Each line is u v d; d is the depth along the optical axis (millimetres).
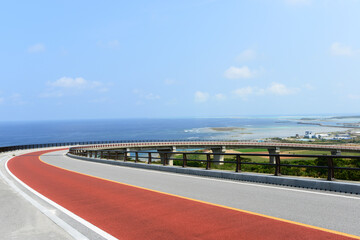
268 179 11570
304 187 10305
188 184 12406
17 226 6516
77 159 38062
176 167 17062
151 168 19844
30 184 14648
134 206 8672
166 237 5816
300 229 6012
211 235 5832
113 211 8164
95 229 6488
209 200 9047
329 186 9617
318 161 36312
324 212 7219
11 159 39406
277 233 5809
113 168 22328
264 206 8023
